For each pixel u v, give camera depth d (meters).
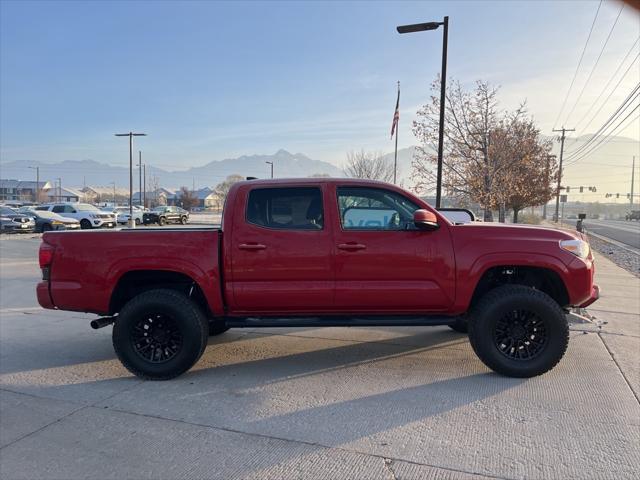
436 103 16.62
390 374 4.99
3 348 6.11
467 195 17.55
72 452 3.49
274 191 4.96
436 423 3.85
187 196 102.00
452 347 5.93
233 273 4.88
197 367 5.32
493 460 3.29
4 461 3.37
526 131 19.61
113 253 4.96
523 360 4.78
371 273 4.81
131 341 4.91
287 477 3.13
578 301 4.83
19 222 29.20
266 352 5.84
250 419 3.98
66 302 5.06
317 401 4.32
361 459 3.33
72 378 5.02
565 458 3.31
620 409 4.06
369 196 4.97
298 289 4.84
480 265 4.77
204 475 3.17
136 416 4.07
